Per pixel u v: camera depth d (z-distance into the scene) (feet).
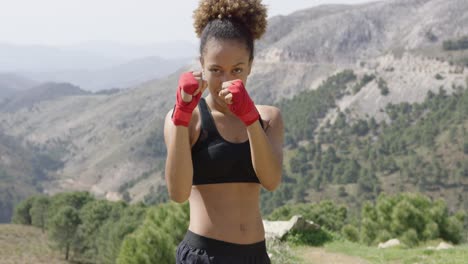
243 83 8.70
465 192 608.19
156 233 56.85
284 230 52.90
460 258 39.86
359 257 46.65
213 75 8.82
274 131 9.72
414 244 63.72
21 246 313.53
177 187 8.66
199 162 8.98
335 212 159.53
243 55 8.77
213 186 9.06
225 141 8.95
